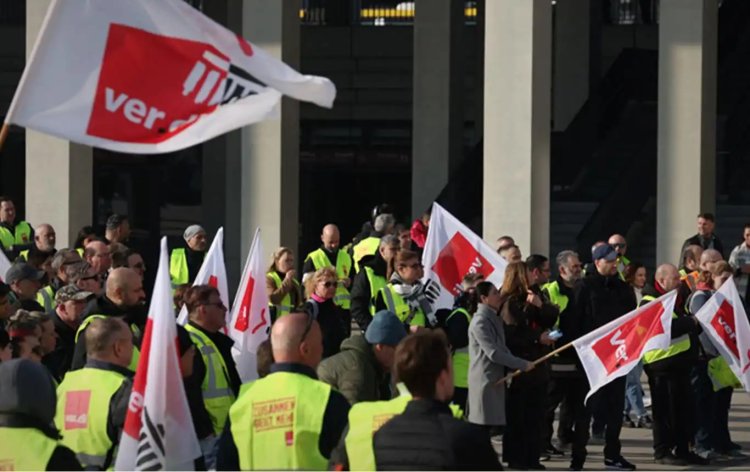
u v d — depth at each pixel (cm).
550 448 1770
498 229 2652
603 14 4450
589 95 3928
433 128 3559
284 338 872
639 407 2009
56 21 837
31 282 1458
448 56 3547
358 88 4494
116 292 1203
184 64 859
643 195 3216
